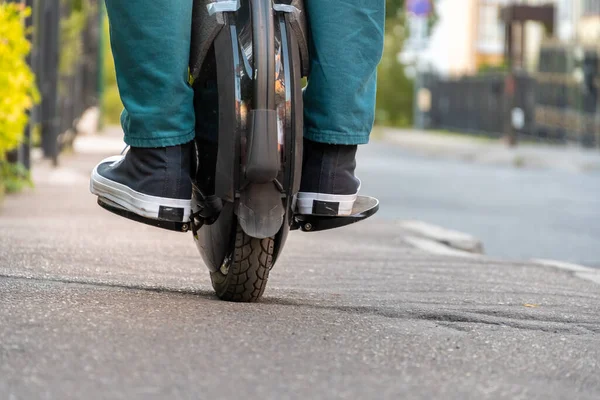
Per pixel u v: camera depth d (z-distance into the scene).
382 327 4.43
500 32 59.50
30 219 9.85
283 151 4.25
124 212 4.45
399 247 9.60
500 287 6.33
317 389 3.28
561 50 35.44
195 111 4.46
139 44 4.22
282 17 4.32
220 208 4.48
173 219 4.39
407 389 3.35
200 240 4.81
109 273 5.93
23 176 12.67
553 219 15.04
